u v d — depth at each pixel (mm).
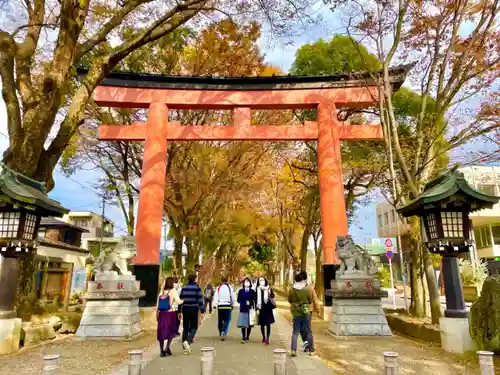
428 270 9984
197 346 8727
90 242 31406
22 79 9219
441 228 7590
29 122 8734
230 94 14766
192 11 10453
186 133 14312
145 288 12766
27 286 8789
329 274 13312
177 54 16438
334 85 14703
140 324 11094
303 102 14664
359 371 6125
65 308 17047
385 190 17047
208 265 26750
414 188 9148
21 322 8102
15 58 9234
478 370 6000
